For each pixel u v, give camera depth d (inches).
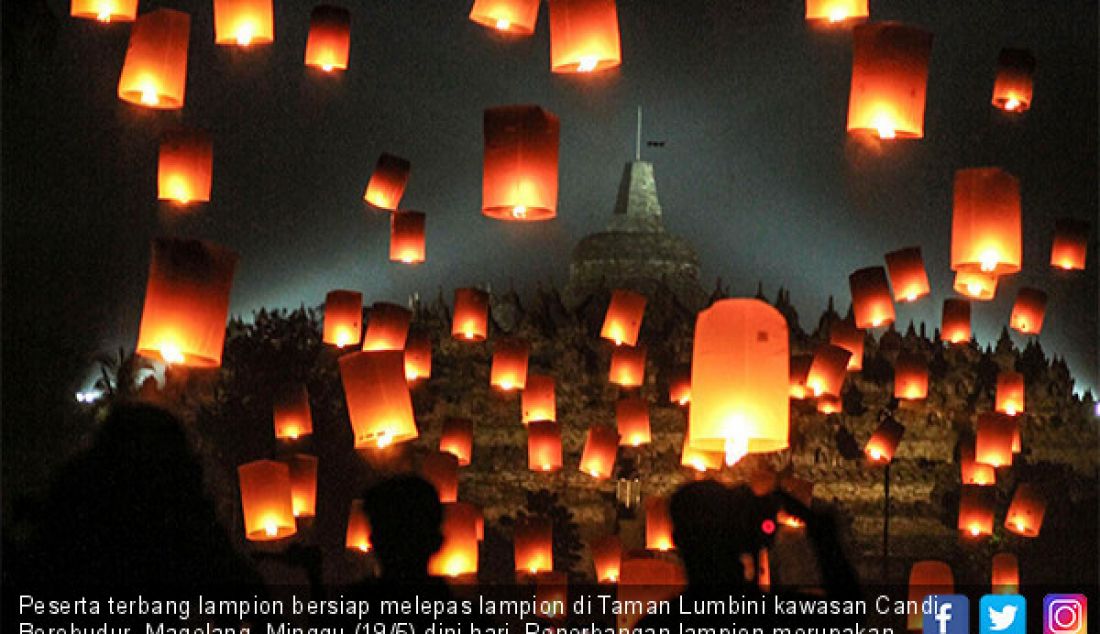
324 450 1075.3
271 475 563.2
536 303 1339.8
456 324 898.1
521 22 390.6
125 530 256.2
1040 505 846.5
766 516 267.9
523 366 944.9
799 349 1294.3
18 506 262.1
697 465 803.4
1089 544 1095.6
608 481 1213.7
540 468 861.2
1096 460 1213.7
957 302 856.9
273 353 1141.7
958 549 1164.5
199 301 373.4
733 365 330.0
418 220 751.7
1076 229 724.0
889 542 1187.3
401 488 274.7
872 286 776.3
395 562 272.1
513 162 385.1
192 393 1111.0
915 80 382.3
